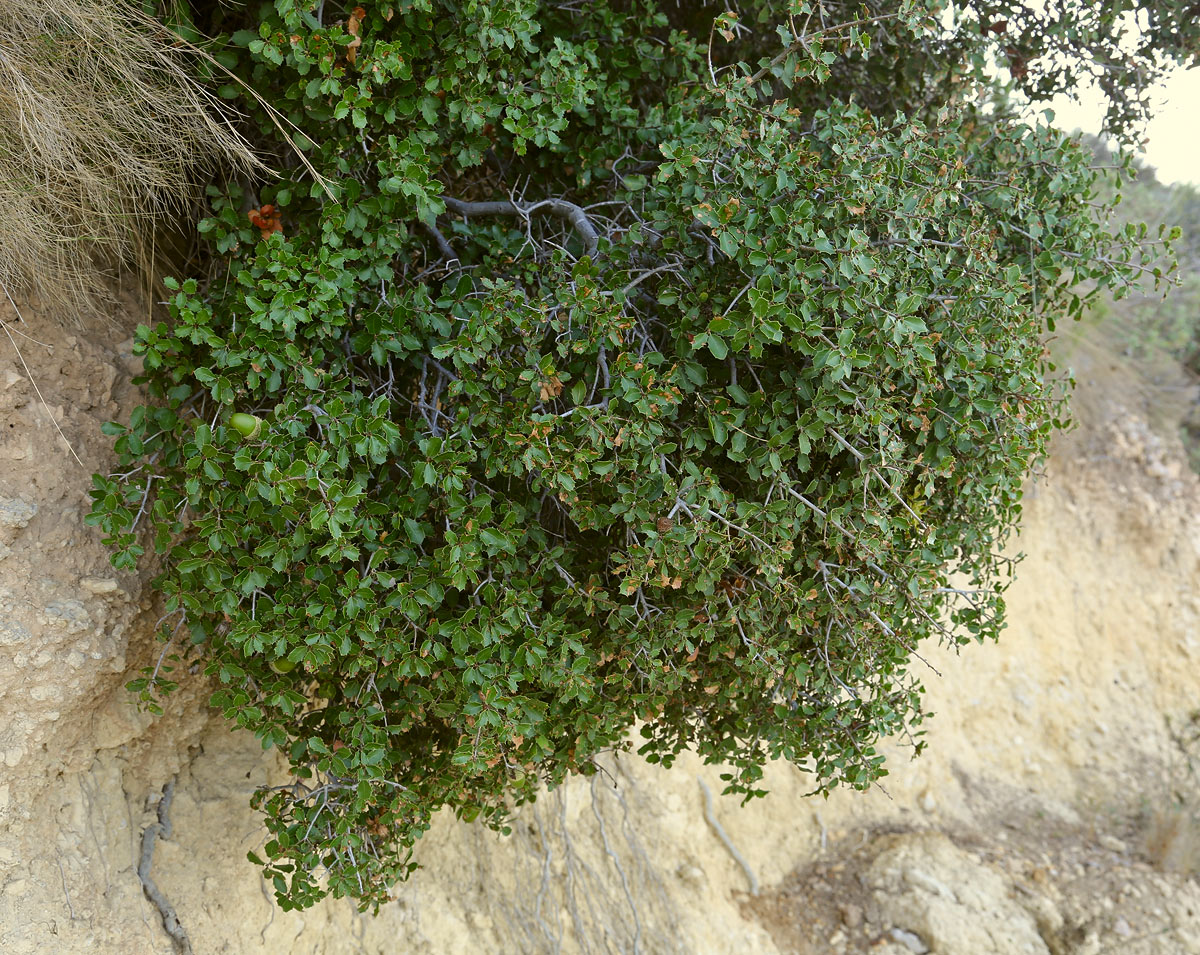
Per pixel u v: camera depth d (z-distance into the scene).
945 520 2.25
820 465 2.01
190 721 2.33
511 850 3.24
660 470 1.73
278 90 1.88
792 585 1.85
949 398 1.93
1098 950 4.12
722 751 2.31
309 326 1.78
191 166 2.02
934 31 1.93
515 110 1.90
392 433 1.65
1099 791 5.20
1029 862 4.63
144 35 1.75
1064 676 5.57
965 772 5.06
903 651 2.18
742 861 4.10
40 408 1.96
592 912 3.37
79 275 2.00
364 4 1.78
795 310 1.72
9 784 1.91
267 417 1.81
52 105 1.75
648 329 1.98
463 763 1.73
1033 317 2.30
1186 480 6.25
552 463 1.68
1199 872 4.66
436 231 2.07
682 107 2.18
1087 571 5.82
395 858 2.09
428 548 1.96
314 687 2.26
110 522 1.72
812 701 2.11
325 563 1.75
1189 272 6.56
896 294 1.81
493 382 1.74
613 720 2.03
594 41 2.15
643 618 1.89
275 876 1.83
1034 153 2.39
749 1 2.50
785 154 1.79
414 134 1.82
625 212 2.22
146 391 2.19
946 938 3.95
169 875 2.28
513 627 1.73
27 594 1.87
